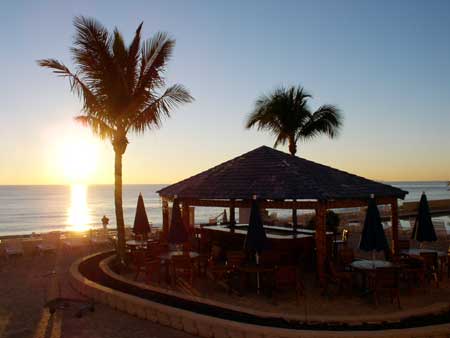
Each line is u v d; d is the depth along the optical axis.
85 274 13.92
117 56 15.87
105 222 25.39
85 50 15.35
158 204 129.00
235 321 8.90
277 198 13.23
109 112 16.05
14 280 14.39
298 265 14.70
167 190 17.94
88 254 20.02
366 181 16.23
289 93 24.88
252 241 12.02
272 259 12.96
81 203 139.62
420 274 12.35
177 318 9.41
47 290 12.92
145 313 10.08
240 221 24.11
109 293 11.14
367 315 9.73
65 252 20.59
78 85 15.82
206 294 12.10
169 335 9.06
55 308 10.52
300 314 10.20
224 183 15.36
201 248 17.31
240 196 14.04
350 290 12.20
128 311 10.50
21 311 10.78
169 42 16.20
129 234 24.31
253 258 13.60
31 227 62.59
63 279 14.48
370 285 11.91
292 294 12.02
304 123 25.31
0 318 10.22
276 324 8.86
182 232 13.74
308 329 8.55
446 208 49.41
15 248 19.09
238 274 12.95
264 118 25.09
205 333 8.92
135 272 15.53
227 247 16.41
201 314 9.38
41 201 154.12
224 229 17.34
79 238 22.77
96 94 16.00
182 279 13.84
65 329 9.43
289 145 25.41
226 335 8.62
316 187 13.30
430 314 9.51
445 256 13.52
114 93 15.64
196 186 16.02
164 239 17.83
